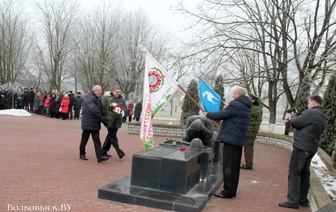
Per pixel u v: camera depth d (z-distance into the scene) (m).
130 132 15.70
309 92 13.47
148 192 5.30
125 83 40.94
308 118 5.35
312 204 5.41
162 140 14.30
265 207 5.49
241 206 5.44
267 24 16.19
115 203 5.09
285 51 15.73
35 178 6.21
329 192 6.19
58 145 10.42
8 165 7.12
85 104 8.01
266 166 9.48
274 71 18.22
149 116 6.86
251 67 22.34
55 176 6.48
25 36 44.72
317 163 8.98
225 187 5.86
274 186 7.07
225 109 5.77
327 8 14.62
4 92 24.33
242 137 5.76
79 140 11.97
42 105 25.67
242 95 5.83
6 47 42.34
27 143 10.36
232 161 5.79
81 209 4.71
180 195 5.31
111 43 39.31
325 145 10.76
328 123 10.71
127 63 40.81
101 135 14.31
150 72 7.08
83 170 7.18
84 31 39.44
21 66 44.56
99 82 38.97
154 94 7.03
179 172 5.40
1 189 5.36
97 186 5.98
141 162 5.59
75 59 41.09
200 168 6.38
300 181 5.62
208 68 16.02
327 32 14.59
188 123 8.18
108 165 7.89
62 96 22.38
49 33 39.25
